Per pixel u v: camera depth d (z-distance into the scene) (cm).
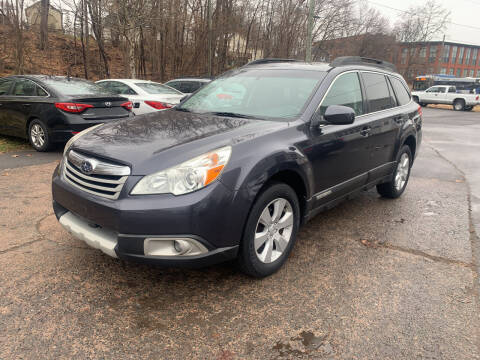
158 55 1931
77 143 294
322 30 3466
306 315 257
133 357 213
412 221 440
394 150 471
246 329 240
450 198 536
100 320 242
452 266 333
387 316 258
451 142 1109
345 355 221
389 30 5644
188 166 245
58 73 1714
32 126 725
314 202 338
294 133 311
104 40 1842
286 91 362
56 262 311
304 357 218
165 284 288
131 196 243
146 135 290
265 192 277
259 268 288
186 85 1137
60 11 1530
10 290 269
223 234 253
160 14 1505
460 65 8219
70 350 215
